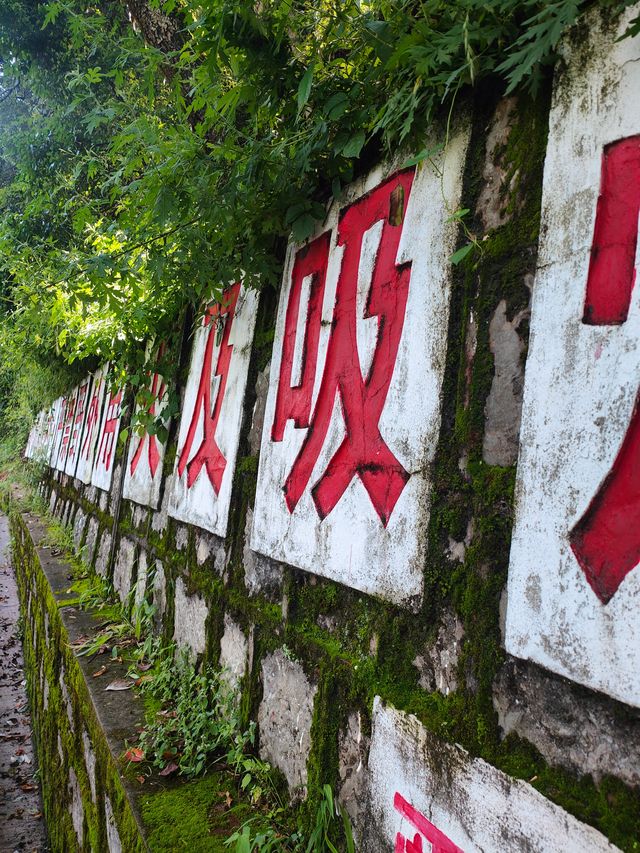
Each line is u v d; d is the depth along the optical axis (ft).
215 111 5.95
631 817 2.74
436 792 3.75
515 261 3.88
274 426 6.60
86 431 21.02
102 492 16.75
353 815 4.56
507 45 3.97
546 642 3.15
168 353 11.53
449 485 4.07
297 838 5.08
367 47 4.96
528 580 3.31
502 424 3.80
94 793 7.94
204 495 8.46
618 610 2.83
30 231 13.26
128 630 11.08
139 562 11.59
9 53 12.47
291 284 6.68
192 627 8.43
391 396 4.69
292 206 6.21
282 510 6.12
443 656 3.94
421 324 4.47
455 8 4.03
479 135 4.30
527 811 3.15
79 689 9.43
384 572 4.47
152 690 8.52
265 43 5.28
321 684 5.16
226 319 8.67
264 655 6.28
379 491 4.68
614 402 3.01
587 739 3.00
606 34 3.31
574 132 3.43
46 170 12.93
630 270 3.04
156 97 8.89
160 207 5.97
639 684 2.68
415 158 4.50
